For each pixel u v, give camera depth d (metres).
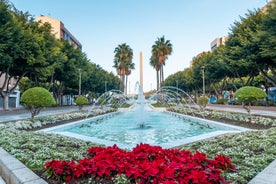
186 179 2.14
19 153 3.58
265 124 8.46
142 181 2.23
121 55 39.25
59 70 22.72
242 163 3.29
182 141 5.24
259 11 17.33
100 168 2.54
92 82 37.19
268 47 13.96
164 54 34.62
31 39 15.07
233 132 6.60
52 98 9.23
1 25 12.75
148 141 6.32
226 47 19.70
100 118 13.43
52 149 4.11
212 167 2.46
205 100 17.02
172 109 20.20
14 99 27.50
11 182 2.64
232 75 25.41
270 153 3.79
